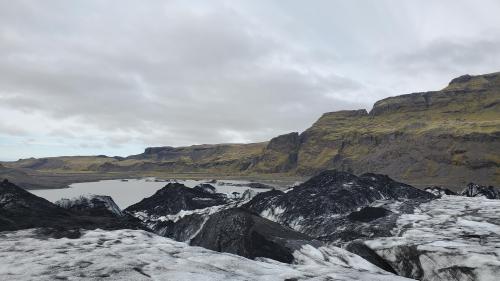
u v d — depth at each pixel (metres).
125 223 43.22
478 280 31.91
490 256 33.84
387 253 39.22
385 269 38.12
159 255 27.16
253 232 36.84
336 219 56.28
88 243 30.77
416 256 37.06
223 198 77.44
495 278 31.20
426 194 72.31
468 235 41.91
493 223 47.28
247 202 69.75
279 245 35.53
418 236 42.84
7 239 31.84
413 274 36.31
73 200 59.91
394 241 41.06
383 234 46.03
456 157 185.75
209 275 22.59
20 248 28.55
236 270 24.34
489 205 59.25
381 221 52.09
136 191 144.38
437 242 39.22
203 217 54.03
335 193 66.19
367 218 54.88
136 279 21.20
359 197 65.38
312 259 33.59
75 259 25.25
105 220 43.94
